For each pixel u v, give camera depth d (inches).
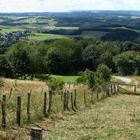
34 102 1153.4
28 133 773.9
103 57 5733.3
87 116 1112.2
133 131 913.5
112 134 864.3
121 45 7224.4
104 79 2228.1
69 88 1902.1
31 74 4215.1
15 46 4362.7
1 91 1558.8
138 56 5497.1
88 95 1619.1
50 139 761.0
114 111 1273.4
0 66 4020.7
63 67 5393.7
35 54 4532.5
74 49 5772.6
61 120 994.7
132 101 1662.2
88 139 797.2
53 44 5876.0
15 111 959.0
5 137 635.5
